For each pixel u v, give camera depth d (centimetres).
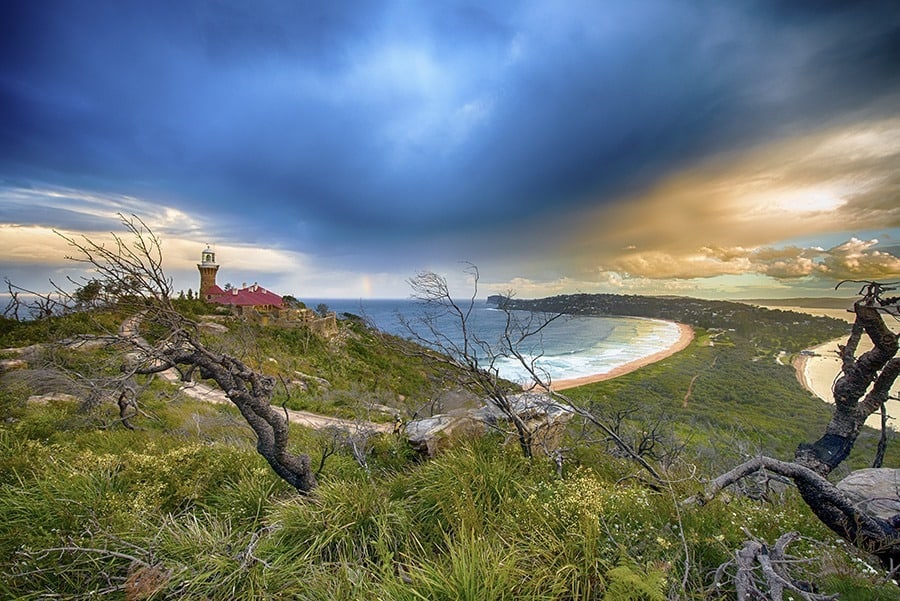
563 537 327
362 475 573
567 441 771
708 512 347
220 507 505
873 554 329
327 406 2222
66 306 523
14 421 1035
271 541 400
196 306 4734
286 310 5391
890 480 434
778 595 231
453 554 288
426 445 660
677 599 250
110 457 542
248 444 904
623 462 729
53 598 314
